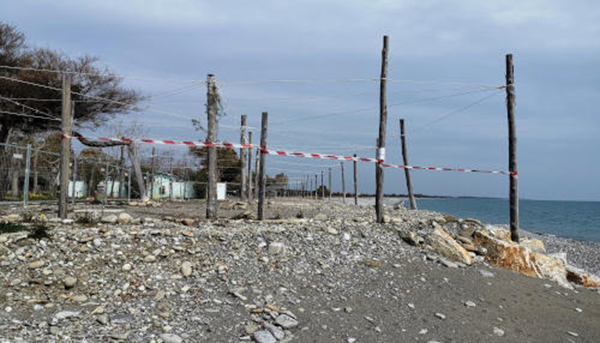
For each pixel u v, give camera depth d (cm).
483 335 558
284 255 767
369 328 546
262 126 1098
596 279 1085
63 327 465
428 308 634
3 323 457
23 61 2100
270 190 4494
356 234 959
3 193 1549
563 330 609
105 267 622
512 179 1176
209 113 1096
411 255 875
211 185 1089
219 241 777
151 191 2527
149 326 491
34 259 608
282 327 521
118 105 2309
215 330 500
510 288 774
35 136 2816
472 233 1043
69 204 1587
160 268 647
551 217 5931
